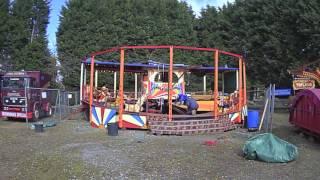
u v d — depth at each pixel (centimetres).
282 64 3881
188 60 4697
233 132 2097
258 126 2212
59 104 2736
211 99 2495
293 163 1307
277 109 3572
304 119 1883
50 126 2269
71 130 2111
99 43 4691
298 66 3644
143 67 2462
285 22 3775
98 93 2614
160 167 1226
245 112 2344
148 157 1363
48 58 4809
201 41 4969
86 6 4816
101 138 1820
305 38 3672
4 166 1289
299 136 1930
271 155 1313
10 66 4841
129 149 1513
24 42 5153
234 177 1123
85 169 1198
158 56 4597
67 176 1132
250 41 4206
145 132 2047
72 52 4741
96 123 2250
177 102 2309
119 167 1223
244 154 1381
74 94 3697
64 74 4694
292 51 3762
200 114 2169
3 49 5012
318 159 1378
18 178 1149
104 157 1362
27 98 2538
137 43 4719
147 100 2184
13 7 5438
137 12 4903
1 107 2620
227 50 4538
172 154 1418
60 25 4862
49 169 1217
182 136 1933
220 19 4825
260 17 4200
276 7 3912
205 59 4741
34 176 1159
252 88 4231
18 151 1524
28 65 4759
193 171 1184
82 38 4731
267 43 3916
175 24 4903
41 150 1526
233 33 4631
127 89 3981
